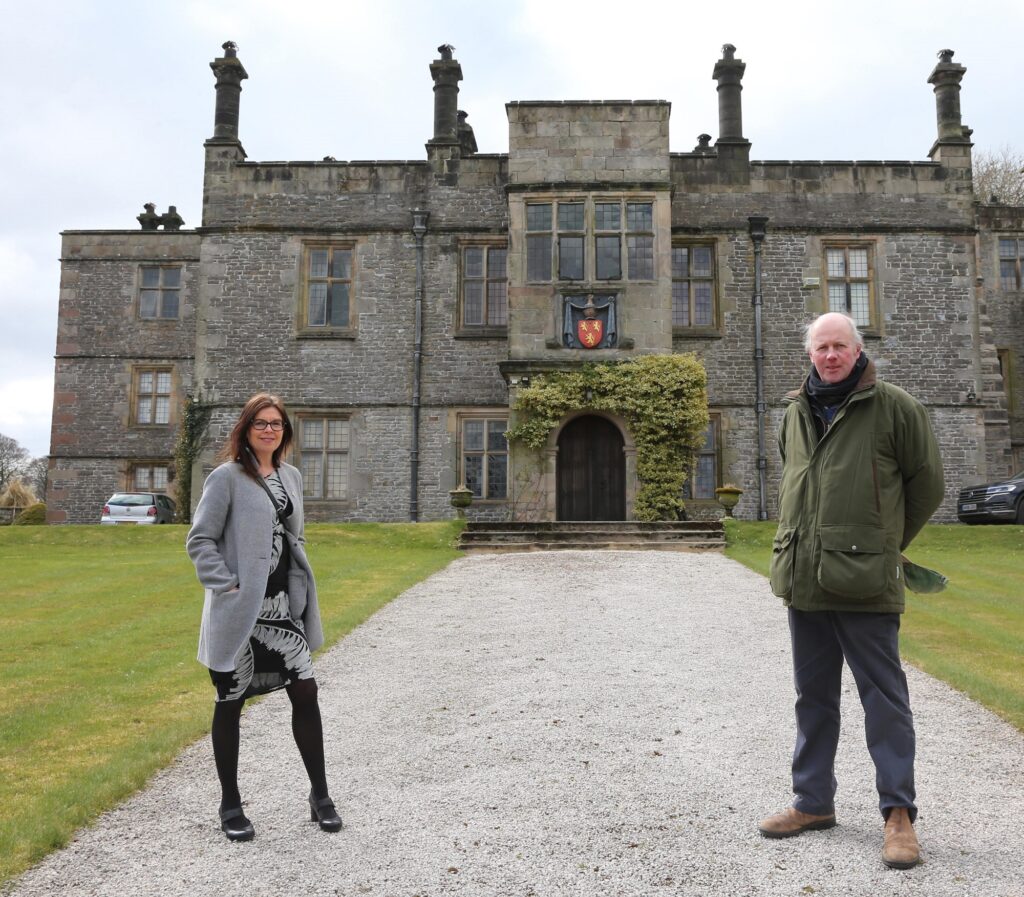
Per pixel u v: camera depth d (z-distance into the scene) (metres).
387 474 19.17
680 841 3.73
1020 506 16.72
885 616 3.69
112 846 3.73
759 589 10.45
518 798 4.23
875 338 19.22
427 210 19.64
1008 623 8.57
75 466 25.38
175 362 25.56
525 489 17.44
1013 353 25.14
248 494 3.91
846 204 19.47
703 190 19.56
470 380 19.30
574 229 17.86
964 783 4.40
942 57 19.78
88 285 25.80
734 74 19.98
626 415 17.56
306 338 19.41
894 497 3.72
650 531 15.39
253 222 19.67
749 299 19.31
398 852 3.66
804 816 3.79
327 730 5.32
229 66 19.98
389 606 9.44
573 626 8.31
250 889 3.35
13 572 12.33
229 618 3.76
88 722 5.47
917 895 3.23
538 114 18.11
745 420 19.09
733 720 5.45
